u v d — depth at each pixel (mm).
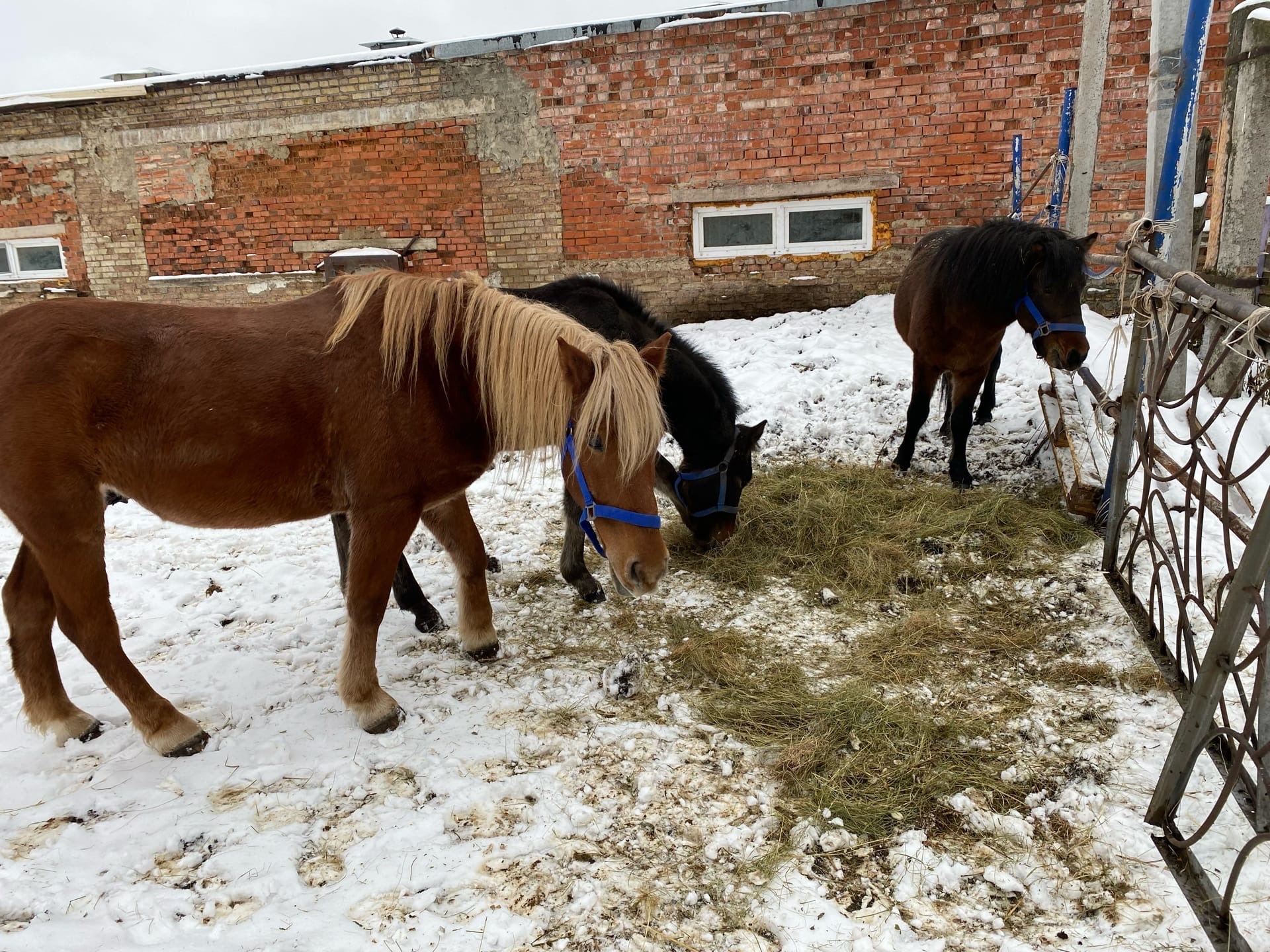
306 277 8961
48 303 2318
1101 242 7277
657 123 7801
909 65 7238
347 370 2406
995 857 1991
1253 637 2836
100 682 2967
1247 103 4340
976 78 7160
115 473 2299
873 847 2045
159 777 2393
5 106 8898
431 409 2469
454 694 2820
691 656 2977
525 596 3613
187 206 9008
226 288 9188
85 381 2201
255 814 2223
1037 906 1844
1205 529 3451
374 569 2510
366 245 8727
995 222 4160
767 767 2365
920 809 2174
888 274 7734
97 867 2021
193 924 1834
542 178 8148
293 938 1782
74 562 2260
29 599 2480
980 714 2574
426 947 1757
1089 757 2318
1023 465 4664
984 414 5305
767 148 7668
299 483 2459
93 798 2291
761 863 1986
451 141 8242
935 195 7492
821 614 3338
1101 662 2809
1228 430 4117
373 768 2416
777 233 7934
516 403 2389
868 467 4844
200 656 3164
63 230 9383
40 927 1816
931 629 3107
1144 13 6703
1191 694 1878
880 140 7457
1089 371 4473
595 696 2779
